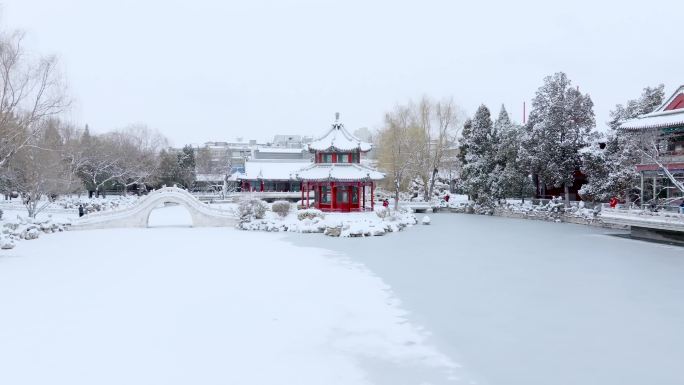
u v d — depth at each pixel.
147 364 14.53
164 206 89.50
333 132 63.31
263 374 13.88
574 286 24.84
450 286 24.83
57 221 51.72
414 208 76.69
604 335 17.34
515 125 74.38
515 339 16.95
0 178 52.84
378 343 16.53
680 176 43.19
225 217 55.19
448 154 87.88
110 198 85.06
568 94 59.56
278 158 112.25
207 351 15.63
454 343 16.55
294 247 38.62
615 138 54.69
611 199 52.12
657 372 14.09
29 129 48.22
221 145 167.38
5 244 37.19
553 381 13.50
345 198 59.81
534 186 73.00
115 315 19.47
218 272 28.11
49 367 14.26
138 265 30.33
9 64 39.56
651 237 43.09
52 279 26.09
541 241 42.34
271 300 21.89
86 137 86.38
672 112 43.94
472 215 71.69
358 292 23.47
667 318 19.36
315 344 16.38
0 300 21.67
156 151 111.56
